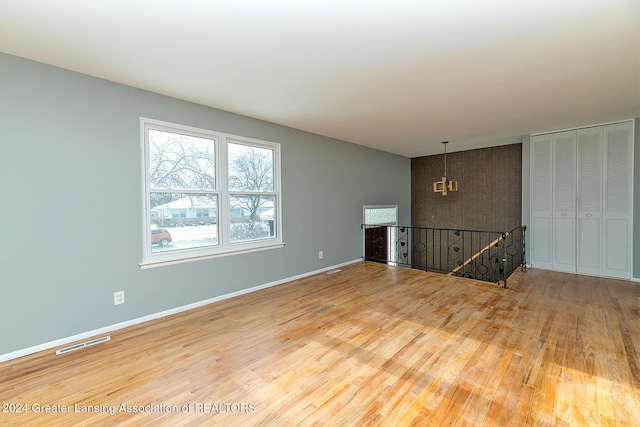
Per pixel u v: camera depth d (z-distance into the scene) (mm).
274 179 4238
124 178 2807
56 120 2428
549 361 2141
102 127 2668
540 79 2732
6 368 2125
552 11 1746
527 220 5082
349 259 5543
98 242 2656
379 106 3477
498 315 3006
